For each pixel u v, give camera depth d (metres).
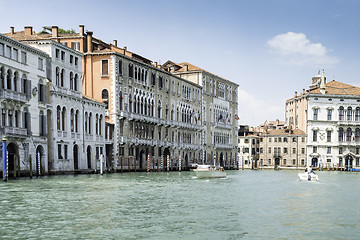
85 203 21.25
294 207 21.78
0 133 35.09
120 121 54.88
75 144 46.22
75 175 43.00
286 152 105.38
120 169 54.62
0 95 35.56
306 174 47.25
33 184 30.36
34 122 40.19
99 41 59.09
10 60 37.00
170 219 17.52
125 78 56.12
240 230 15.66
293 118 109.88
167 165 62.84
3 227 15.51
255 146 112.38
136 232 15.04
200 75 80.12
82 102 47.72
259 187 34.75
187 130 75.06
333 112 97.94
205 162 81.69
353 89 100.56
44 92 41.81
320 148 98.31
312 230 15.88
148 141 61.25
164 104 67.25
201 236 14.62
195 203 22.47
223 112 90.12
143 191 27.88
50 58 42.94
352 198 26.66
